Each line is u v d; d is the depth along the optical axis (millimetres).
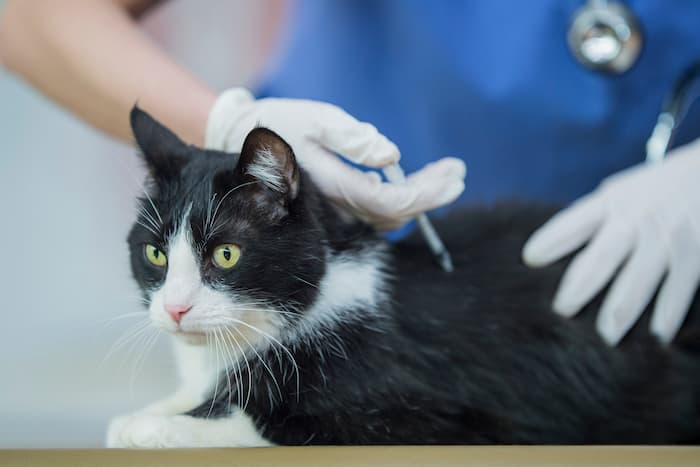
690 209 1616
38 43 1716
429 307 1399
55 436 2514
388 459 944
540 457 956
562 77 2057
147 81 1562
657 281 1578
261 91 2137
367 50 2109
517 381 1410
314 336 1298
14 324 2906
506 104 2072
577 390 1464
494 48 2068
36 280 2934
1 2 2150
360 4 2100
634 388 1523
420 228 1516
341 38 2104
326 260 1321
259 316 1285
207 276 1254
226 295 1250
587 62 1889
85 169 2875
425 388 1303
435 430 1291
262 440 1259
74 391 2650
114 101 1585
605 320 1536
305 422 1256
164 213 1276
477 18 2070
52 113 2873
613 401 1501
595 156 2109
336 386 1270
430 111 2096
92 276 2906
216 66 2740
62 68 1669
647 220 1600
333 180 1301
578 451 991
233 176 1250
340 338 1301
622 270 1611
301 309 1297
